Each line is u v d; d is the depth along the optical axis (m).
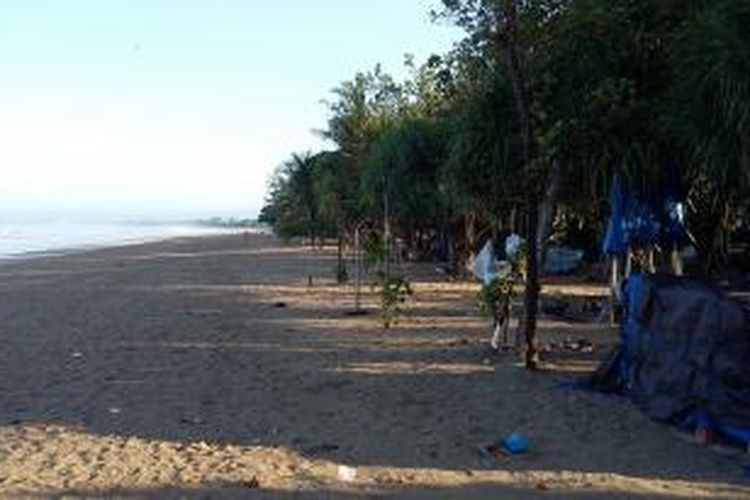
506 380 14.93
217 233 148.12
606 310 22.36
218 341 20.50
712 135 13.47
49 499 9.28
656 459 10.61
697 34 13.55
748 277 24.64
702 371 11.70
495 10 15.06
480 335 20.14
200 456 10.88
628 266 19.55
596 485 9.68
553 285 32.00
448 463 10.54
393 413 13.00
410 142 36.25
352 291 32.66
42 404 13.98
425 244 50.03
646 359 12.89
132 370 16.91
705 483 9.73
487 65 18.59
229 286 36.69
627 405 13.11
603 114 15.90
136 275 45.28
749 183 13.33
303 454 10.94
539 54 15.95
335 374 15.99
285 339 20.48
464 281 35.56
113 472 10.23
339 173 40.41
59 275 45.84
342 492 9.48
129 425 12.51
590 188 18.03
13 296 33.31
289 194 66.38
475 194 21.34
